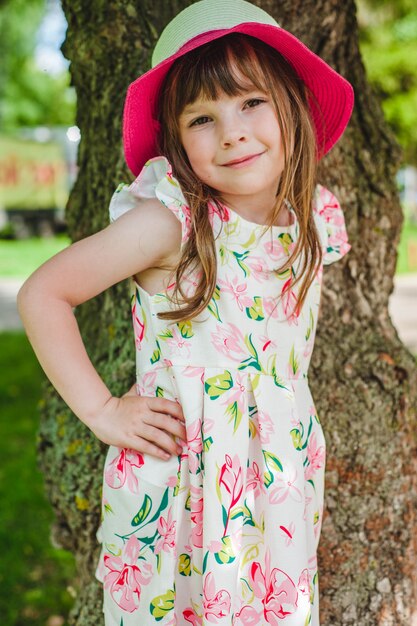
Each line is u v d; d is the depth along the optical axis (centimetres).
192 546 148
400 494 196
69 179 1892
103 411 146
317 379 193
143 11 187
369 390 194
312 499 163
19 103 2403
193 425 146
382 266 204
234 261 150
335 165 195
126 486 151
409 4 1280
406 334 749
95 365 204
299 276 155
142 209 146
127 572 152
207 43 146
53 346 141
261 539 151
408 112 1312
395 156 203
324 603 191
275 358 154
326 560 190
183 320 146
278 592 147
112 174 196
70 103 2486
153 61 157
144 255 145
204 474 144
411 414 201
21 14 1108
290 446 152
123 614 152
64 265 142
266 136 146
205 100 144
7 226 1856
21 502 388
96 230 205
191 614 152
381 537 193
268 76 147
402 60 1281
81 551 201
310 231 160
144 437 147
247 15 148
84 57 193
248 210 158
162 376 150
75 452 198
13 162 1841
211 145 146
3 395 578
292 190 159
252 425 151
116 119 194
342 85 163
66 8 195
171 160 155
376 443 193
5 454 456
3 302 1065
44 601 306
